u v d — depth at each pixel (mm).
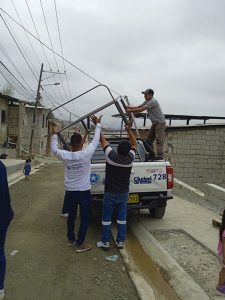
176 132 9867
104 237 3900
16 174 12281
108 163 3801
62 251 3836
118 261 3625
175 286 3098
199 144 9969
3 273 2619
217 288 2928
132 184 4531
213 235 4492
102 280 3164
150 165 4578
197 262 3594
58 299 2781
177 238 4398
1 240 2586
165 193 4633
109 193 3828
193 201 6656
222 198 5641
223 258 2803
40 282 3062
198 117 12242
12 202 6738
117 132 6824
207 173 10000
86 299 2809
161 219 5297
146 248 4074
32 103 25297
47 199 7176
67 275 3234
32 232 4547
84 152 3680
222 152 10000
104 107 4148
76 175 3734
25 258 3596
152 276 3326
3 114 20500
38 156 25453
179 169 9938
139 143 5230
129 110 5191
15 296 2789
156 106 5449
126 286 3076
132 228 4832
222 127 9977
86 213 3814
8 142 21078
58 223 5043
